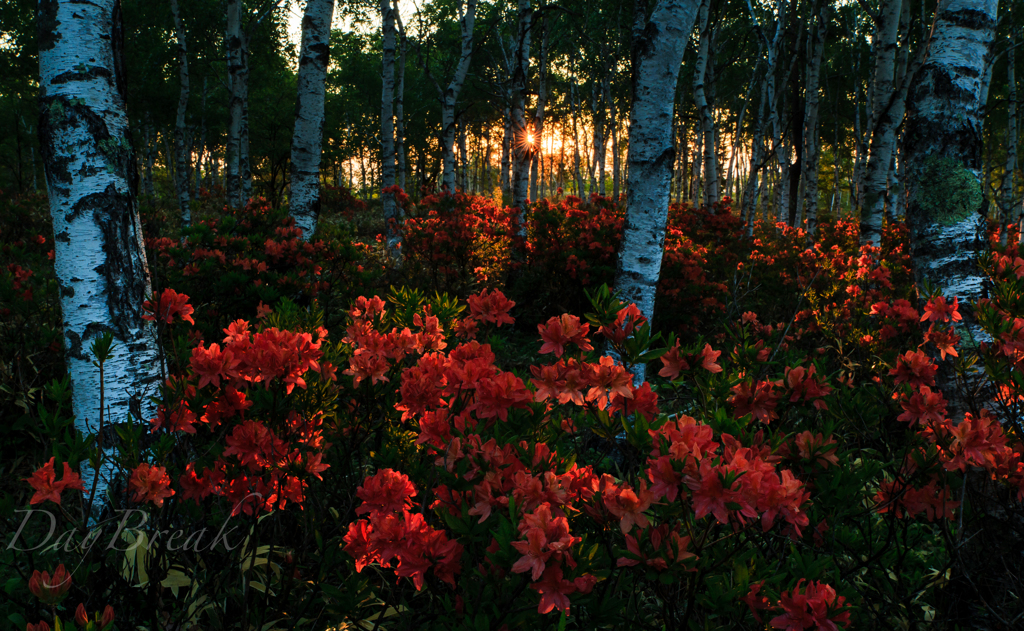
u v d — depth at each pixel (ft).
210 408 6.89
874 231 25.35
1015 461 5.96
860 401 8.34
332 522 7.92
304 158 22.24
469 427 6.27
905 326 11.85
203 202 69.21
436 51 75.66
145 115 71.31
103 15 8.82
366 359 7.55
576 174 81.20
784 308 23.58
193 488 6.70
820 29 45.34
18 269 16.67
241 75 45.37
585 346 6.55
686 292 22.31
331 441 8.25
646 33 12.92
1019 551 6.33
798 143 51.93
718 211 35.01
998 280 7.82
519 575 4.97
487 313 9.40
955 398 7.49
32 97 76.69
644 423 5.41
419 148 104.32
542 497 5.00
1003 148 67.00
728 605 4.69
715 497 4.31
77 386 8.73
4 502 5.75
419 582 4.82
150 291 9.43
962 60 7.90
